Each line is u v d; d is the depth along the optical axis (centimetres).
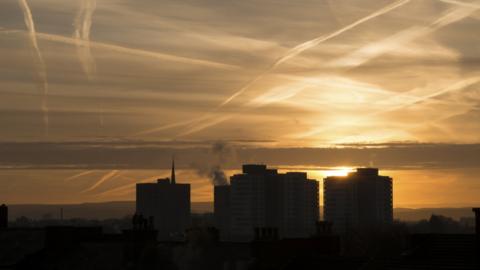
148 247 6719
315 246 6669
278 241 6431
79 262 6775
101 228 7350
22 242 7431
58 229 7125
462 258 5716
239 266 6462
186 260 6644
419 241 6034
